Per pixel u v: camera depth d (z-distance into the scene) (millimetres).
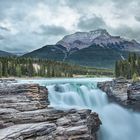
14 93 50375
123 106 83688
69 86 84250
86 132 41281
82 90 85750
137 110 79875
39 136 36062
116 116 73688
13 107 43531
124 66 137750
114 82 88438
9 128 36438
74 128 40625
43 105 48562
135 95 81625
